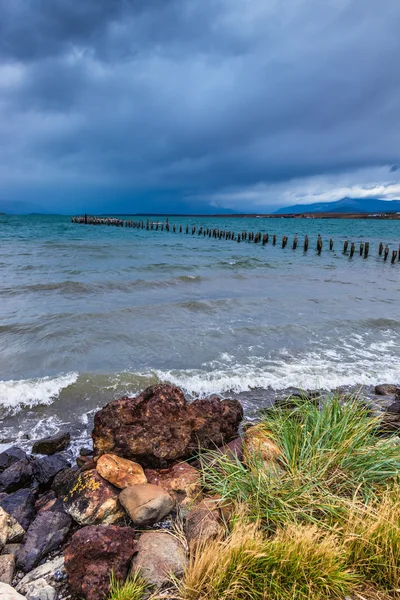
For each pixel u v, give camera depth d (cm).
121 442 335
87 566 231
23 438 478
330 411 380
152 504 273
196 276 1616
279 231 6206
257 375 664
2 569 245
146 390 387
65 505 297
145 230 5681
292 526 243
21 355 728
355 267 2280
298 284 1595
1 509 287
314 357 766
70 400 568
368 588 221
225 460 330
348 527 248
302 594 208
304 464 308
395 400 572
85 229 5331
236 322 985
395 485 288
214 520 263
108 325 918
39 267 1795
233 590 204
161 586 220
